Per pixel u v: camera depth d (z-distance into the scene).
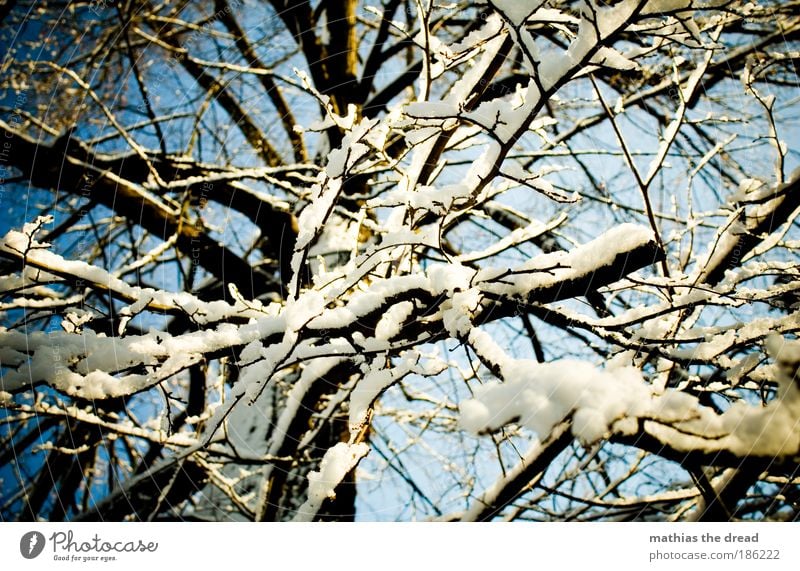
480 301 2.28
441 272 2.17
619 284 2.70
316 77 4.93
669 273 2.67
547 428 1.49
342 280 2.71
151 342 2.28
